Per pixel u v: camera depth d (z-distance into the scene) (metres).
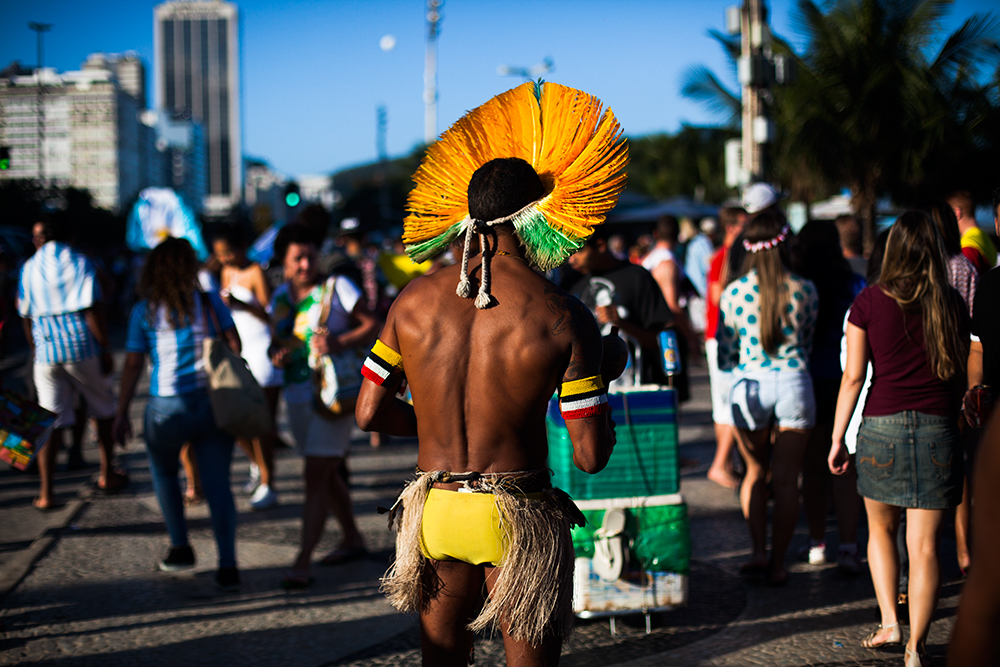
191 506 6.06
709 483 6.34
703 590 4.26
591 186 2.31
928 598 3.21
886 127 17.69
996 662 1.08
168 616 4.03
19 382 11.37
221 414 4.30
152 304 4.35
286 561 4.86
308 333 4.54
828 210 18.78
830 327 4.56
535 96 2.46
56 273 5.83
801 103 18.06
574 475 3.65
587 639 3.69
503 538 2.10
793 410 4.14
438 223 2.40
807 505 4.62
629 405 3.68
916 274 3.23
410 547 2.16
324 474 4.45
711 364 6.12
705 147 30.25
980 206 18.44
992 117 17.58
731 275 5.39
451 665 2.23
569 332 2.16
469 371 2.17
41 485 6.49
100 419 6.19
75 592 4.36
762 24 11.64
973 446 4.39
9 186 25.44
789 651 3.52
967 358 3.34
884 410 3.30
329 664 3.50
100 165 90.88
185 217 6.98
